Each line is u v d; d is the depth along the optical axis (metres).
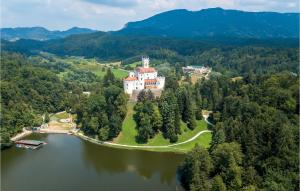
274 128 157.75
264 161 151.38
